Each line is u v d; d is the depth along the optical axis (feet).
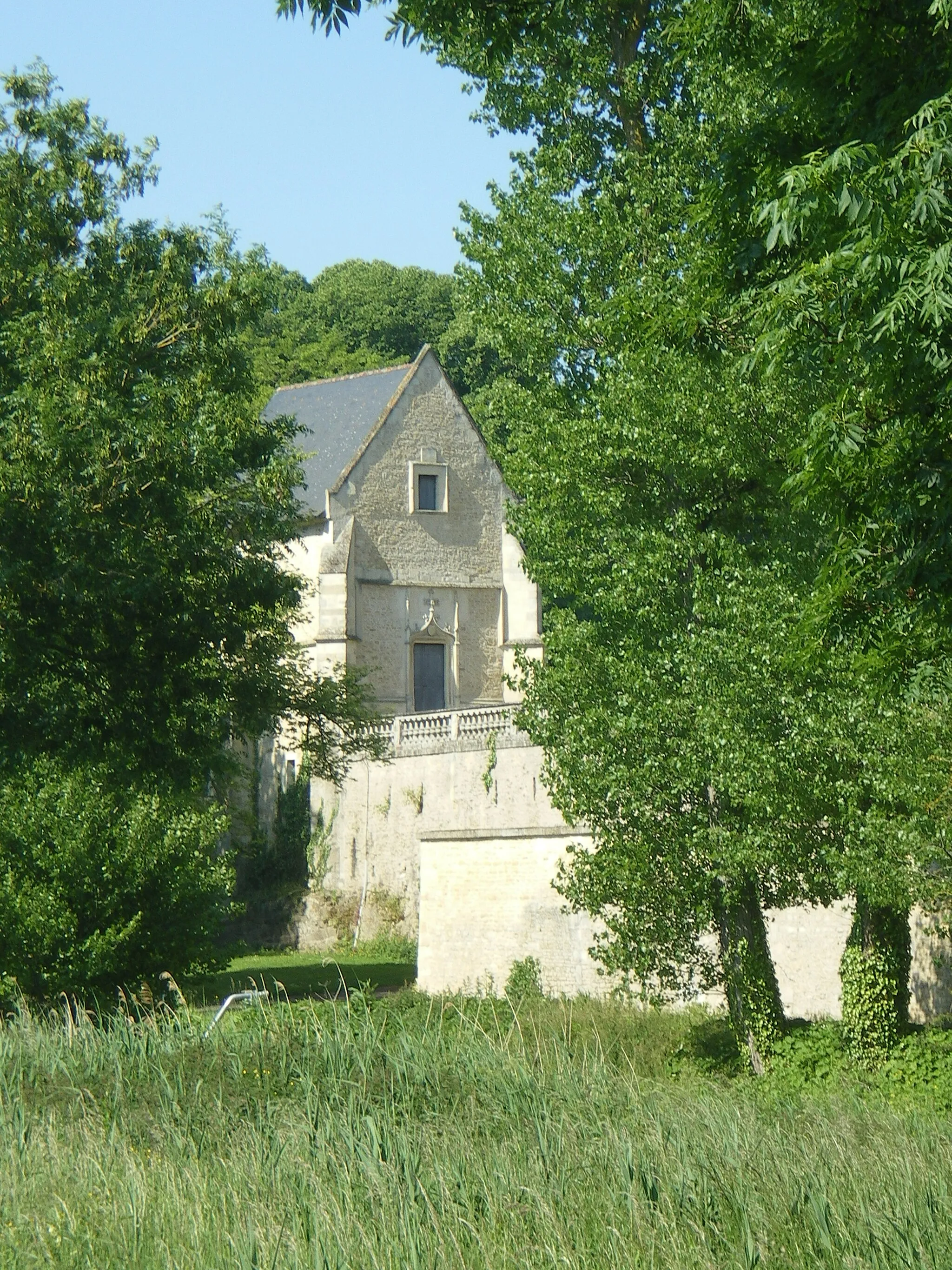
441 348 424.87
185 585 150.51
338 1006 91.30
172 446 139.44
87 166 151.43
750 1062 132.77
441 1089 76.54
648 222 146.00
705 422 127.13
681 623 134.51
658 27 145.89
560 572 143.74
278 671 176.86
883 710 114.21
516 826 245.65
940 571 65.31
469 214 155.74
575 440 138.10
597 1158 64.54
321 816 294.05
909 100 67.05
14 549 132.87
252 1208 55.93
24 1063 82.74
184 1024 90.33
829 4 69.67
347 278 483.92
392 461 324.39
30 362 137.08
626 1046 141.28
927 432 64.49
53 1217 55.77
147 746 150.00
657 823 132.98
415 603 322.96
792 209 62.64
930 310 58.18
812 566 126.31
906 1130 79.46
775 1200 59.36
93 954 147.13
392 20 86.28
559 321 151.12
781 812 120.57
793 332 66.28
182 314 150.92
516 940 194.18
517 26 86.69
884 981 127.34
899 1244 55.26
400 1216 56.24
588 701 136.87
